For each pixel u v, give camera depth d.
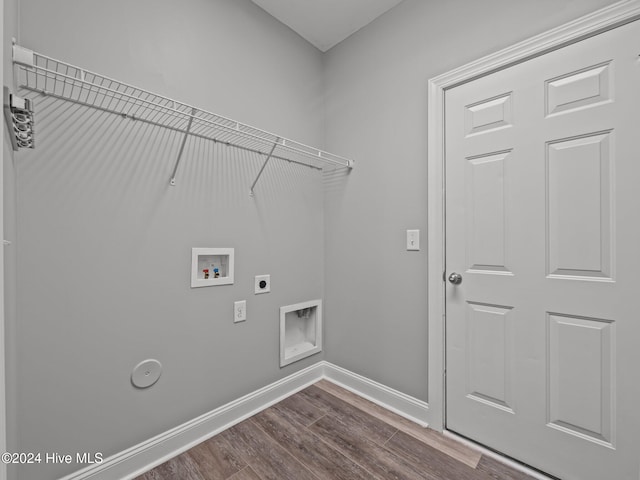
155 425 1.39
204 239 1.56
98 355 1.23
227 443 1.50
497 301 1.41
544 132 1.28
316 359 2.20
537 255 1.30
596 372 1.17
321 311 2.23
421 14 1.68
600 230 1.16
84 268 1.19
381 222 1.88
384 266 1.86
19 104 0.69
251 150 1.77
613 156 1.13
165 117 1.41
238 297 1.71
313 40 2.13
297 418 1.72
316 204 2.19
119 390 1.28
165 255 1.42
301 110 2.07
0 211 0.53
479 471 1.32
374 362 1.92
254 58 1.79
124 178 1.29
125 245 1.29
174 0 1.44
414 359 1.72
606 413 1.15
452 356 1.56
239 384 1.72
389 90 1.83
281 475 1.30
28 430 1.07
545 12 1.27
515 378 1.36
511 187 1.37
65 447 1.15
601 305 1.16
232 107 1.67
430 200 1.62
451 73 1.53
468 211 1.50
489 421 1.44
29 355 1.07
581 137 1.20
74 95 1.16
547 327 1.28
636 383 1.09
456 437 1.53
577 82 1.20
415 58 1.70
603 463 1.16
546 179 1.28
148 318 1.36
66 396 1.15
